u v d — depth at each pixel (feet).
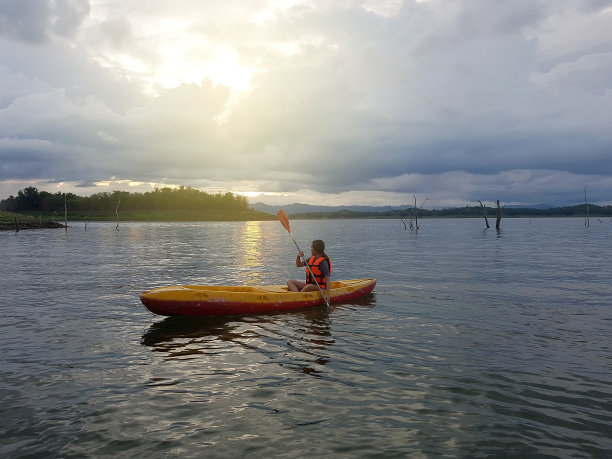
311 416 11.25
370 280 31.30
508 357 16.11
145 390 13.00
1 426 10.68
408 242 95.40
